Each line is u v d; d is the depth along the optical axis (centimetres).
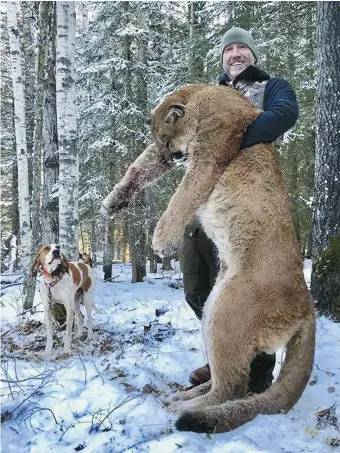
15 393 342
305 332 301
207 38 1252
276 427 276
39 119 781
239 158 316
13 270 1652
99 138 1266
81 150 1281
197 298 364
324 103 596
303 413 302
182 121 332
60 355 477
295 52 1321
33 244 745
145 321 601
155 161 361
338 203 588
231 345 294
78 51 1412
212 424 272
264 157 316
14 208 1873
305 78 1305
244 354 294
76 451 265
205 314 316
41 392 340
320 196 599
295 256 305
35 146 767
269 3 1130
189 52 1294
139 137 1238
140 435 276
